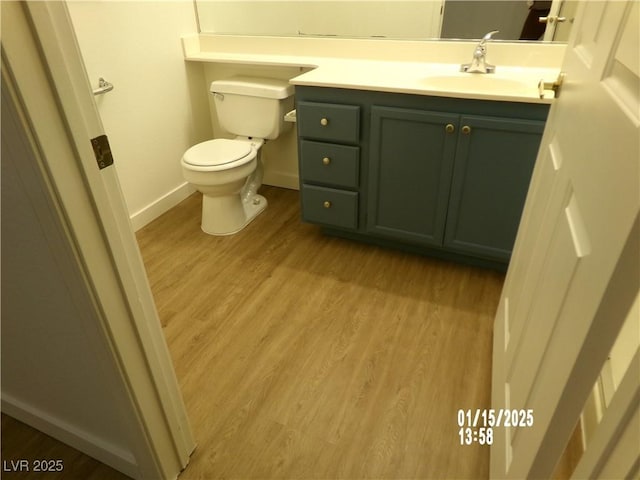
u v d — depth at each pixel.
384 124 1.86
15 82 0.61
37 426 1.36
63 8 0.65
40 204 0.72
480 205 1.87
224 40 2.52
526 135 1.65
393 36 2.17
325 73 2.00
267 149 2.80
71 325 0.93
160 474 1.17
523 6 1.90
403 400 1.44
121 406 1.03
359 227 2.20
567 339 0.71
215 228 2.39
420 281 2.01
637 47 0.59
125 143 2.25
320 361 1.60
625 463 0.53
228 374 1.56
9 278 0.92
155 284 2.02
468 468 1.25
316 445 1.32
